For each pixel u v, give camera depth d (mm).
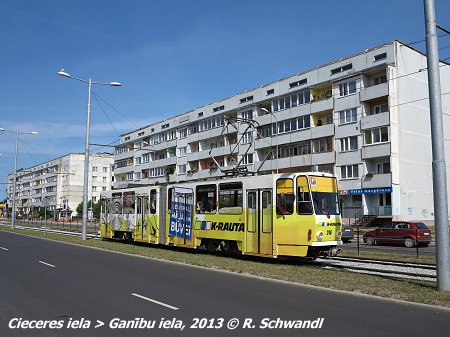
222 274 13188
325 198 15883
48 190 117812
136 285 10992
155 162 75938
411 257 18656
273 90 53906
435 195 10336
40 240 29406
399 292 9930
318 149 46969
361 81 42875
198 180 20234
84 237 27906
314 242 15188
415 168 42094
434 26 10656
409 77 42656
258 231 16719
